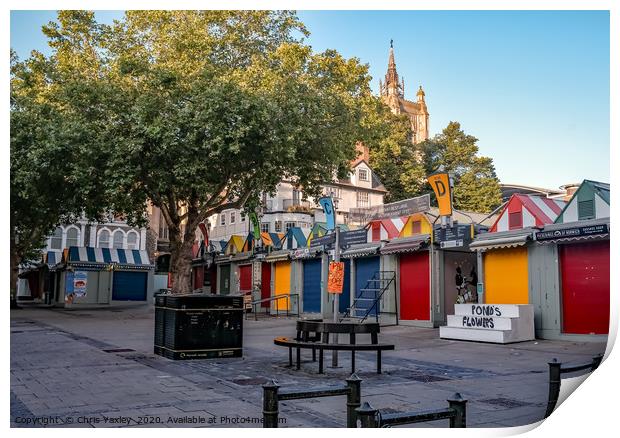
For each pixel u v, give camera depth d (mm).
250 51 26750
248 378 9055
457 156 46844
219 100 18906
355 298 23047
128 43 26266
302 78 24594
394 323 20594
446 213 18906
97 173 19875
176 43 24000
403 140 55125
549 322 15258
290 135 20562
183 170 19234
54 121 19422
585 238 14211
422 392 8102
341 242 24031
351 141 26328
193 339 11219
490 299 17109
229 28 26422
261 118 19344
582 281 14758
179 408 6891
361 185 50531
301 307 26844
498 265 16984
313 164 24078
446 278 19531
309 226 44969
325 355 12305
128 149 18828
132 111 19453
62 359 11125
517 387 8547
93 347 13195
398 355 12484
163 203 22297
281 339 10562
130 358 11328
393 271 20891
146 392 7832
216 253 36531
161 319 11883
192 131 19312
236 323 11672
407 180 51438
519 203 16500
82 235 48688
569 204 15039
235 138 18812
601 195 14297
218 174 21156
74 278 36094
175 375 9289
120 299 37594
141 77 21234
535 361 11445
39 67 23344
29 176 19141
